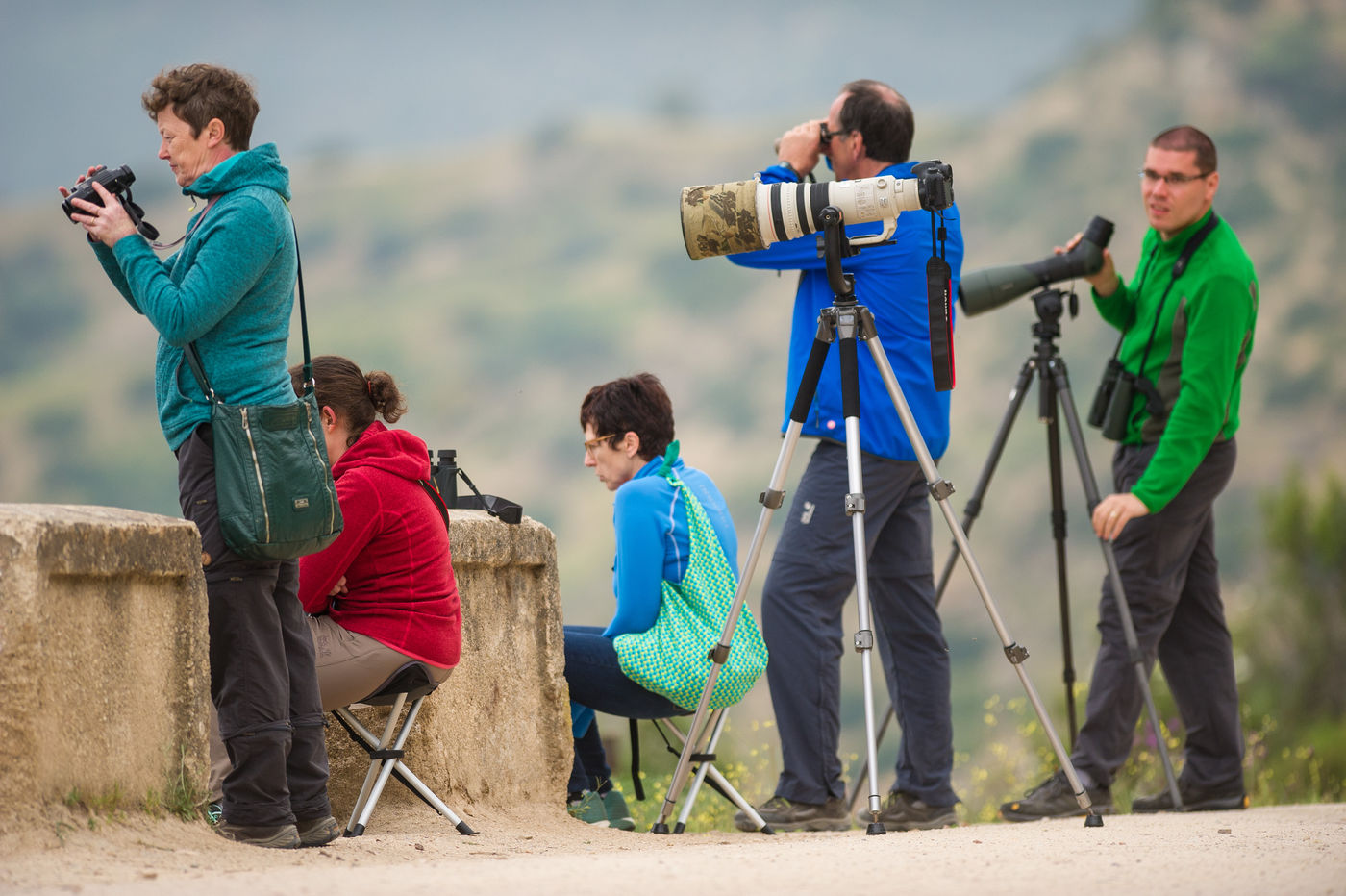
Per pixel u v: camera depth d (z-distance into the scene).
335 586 15.34
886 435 18.62
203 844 12.58
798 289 19.44
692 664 17.20
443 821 16.50
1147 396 20.38
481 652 17.53
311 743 14.05
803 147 19.16
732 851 13.68
